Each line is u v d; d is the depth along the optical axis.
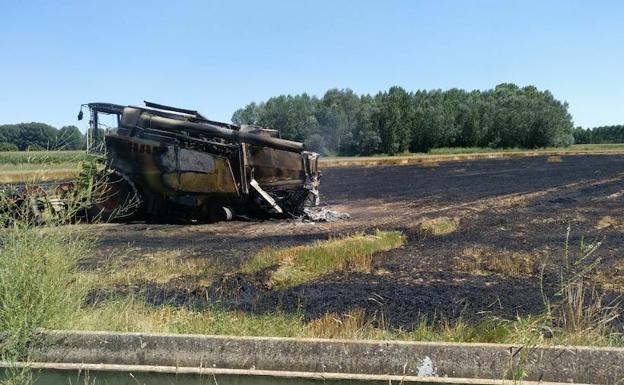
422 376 3.92
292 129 92.81
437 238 12.58
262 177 16.73
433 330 5.86
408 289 8.05
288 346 4.14
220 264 9.89
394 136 91.00
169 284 8.41
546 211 17.14
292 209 17.50
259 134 17.06
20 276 4.47
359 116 93.31
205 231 14.44
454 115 102.19
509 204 19.45
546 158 60.72
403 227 14.13
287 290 8.04
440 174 39.44
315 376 3.97
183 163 15.59
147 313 6.07
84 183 8.49
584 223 14.41
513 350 3.93
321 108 94.62
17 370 4.03
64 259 5.12
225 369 4.10
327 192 27.05
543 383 3.80
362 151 92.69
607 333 5.50
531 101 102.69
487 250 11.00
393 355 4.02
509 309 6.94
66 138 6.01
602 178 30.34
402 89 107.00
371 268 9.54
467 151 94.38
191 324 5.58
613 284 8.23
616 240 11.82
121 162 15.87
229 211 16.34
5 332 4.22
